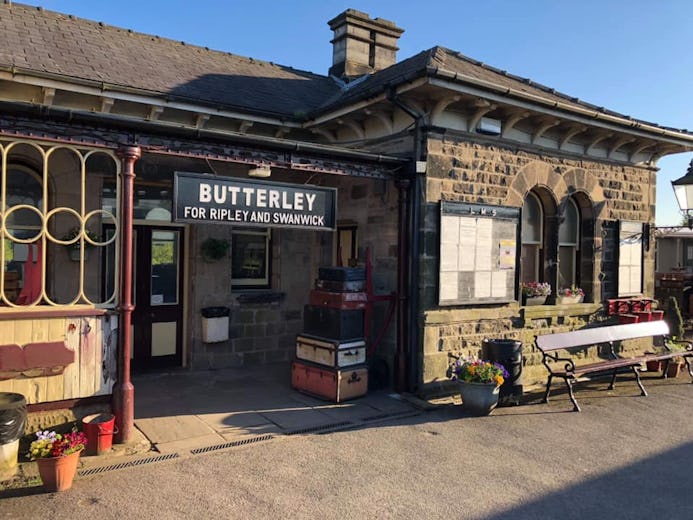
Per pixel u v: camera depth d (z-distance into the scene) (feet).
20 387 16.06
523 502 14.25
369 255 24.12
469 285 24.82
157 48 31.50
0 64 20.85
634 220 32.55
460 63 27.30
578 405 23.12
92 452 16.31
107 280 24.99
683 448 18.34
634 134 29.25
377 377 24.63
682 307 49.21
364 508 13.70
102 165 24.20
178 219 17.69
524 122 26.53
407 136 24.45
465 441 18.60
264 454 16.99
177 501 13.78
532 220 29.17
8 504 13.37
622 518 13.56
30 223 23.17
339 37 37.11
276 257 30.04
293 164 20.11
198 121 26.37
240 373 27.17
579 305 29.53
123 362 17.19
